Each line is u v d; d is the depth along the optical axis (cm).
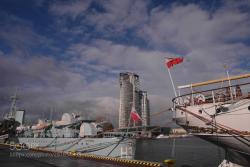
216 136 1566
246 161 1611
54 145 3750
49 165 2334
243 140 1443
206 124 1614
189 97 1770
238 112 1472
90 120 3816
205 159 4256
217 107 1571
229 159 1745
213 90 1648
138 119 2839
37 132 4500
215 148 7462
